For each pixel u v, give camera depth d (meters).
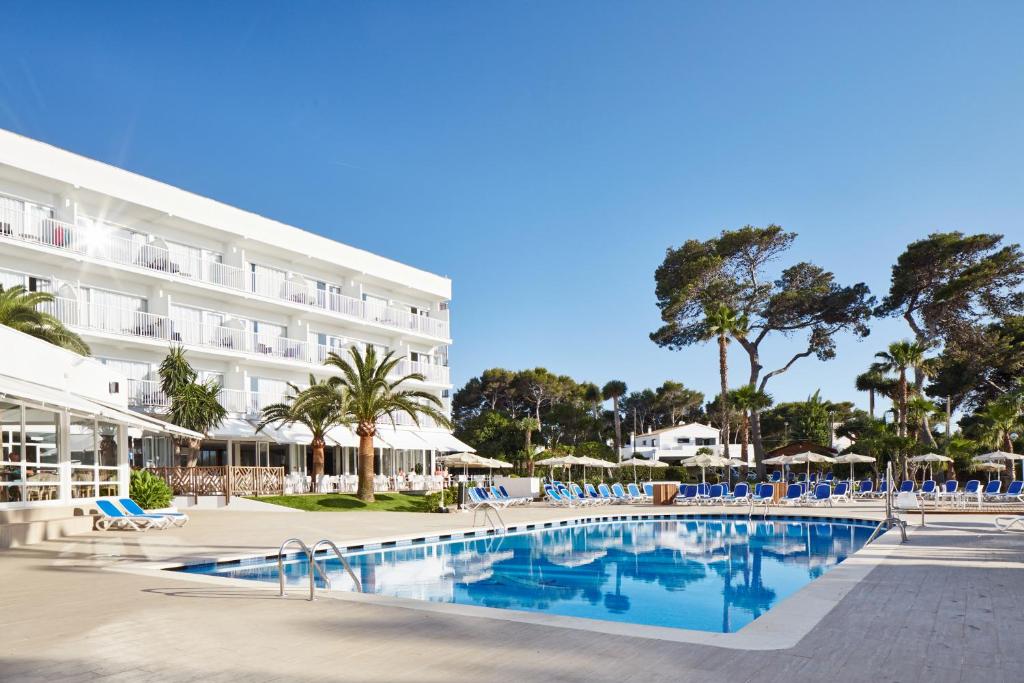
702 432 80.62
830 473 55.78
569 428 74.75
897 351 49.28
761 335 55.34
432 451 50.81
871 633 7.08
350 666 6.12
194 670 6.05
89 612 8.48
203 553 15.03
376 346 46.94
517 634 7.11
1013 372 52.22
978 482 33.09
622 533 23.48
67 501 19.12
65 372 19.94
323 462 38.50
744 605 11.91
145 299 35.09
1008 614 7.99
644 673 5.80
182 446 34.78
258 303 39.03
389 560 16.92
